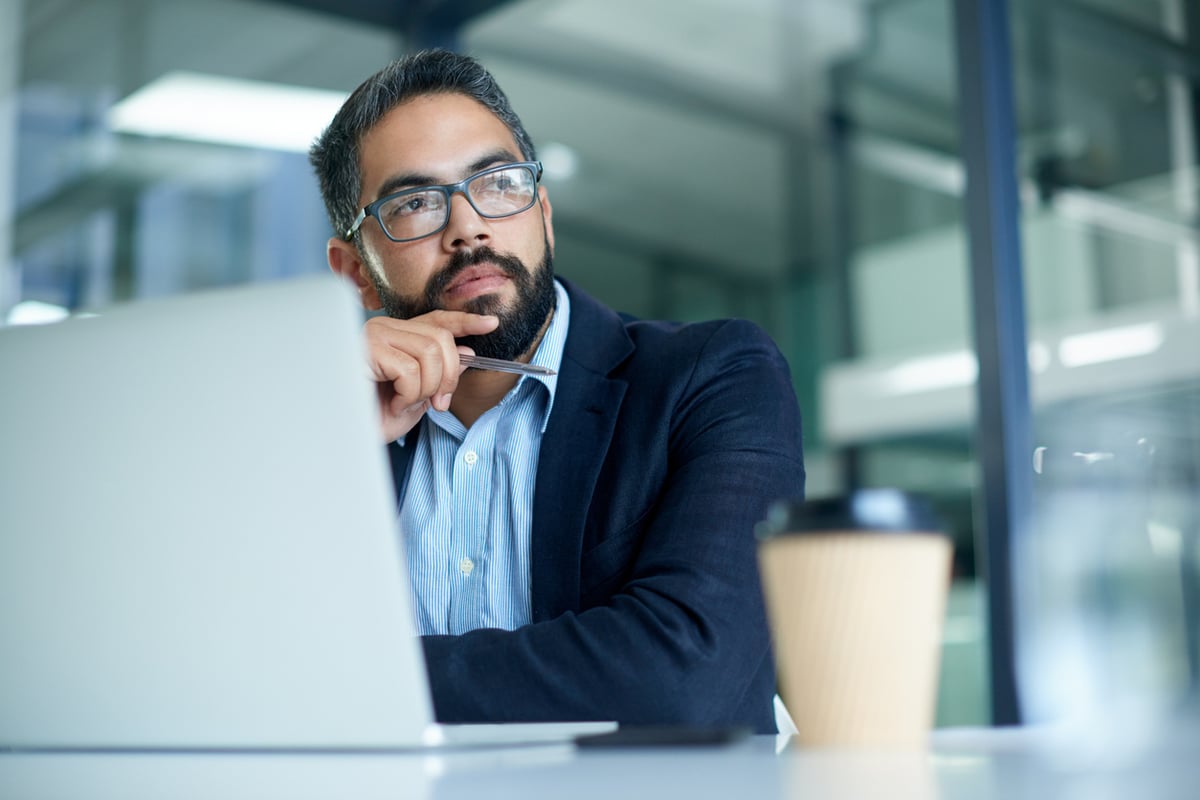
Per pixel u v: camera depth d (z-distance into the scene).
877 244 4.39
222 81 3.96
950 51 4.21
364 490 0.71
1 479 0.80
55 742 0.81
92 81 3.89
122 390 0.76
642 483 1.45
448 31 4.14
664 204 4.93
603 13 4.49
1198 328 3.24
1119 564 3.11
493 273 1.57
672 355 1.53
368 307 1.81
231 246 3.96
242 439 0.73
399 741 0.72
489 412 1.57
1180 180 3.34
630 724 1.03
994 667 3.14
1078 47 3.48
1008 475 3.22
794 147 4.62
